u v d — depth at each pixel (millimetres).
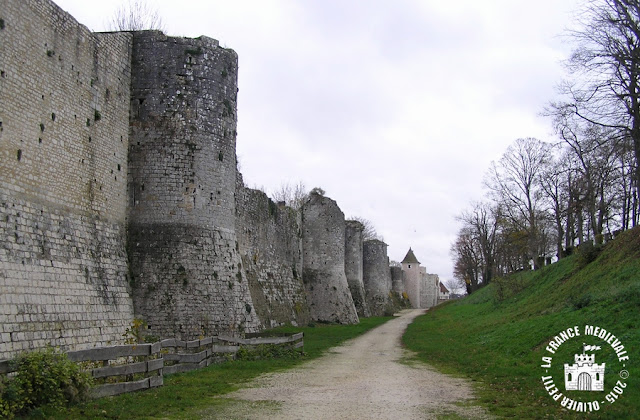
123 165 25297
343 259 55688
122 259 24375
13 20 18562
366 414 12273
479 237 79750
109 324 22328
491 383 16453
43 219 19656
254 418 11891
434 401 13789
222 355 21109
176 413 12375
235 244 27891
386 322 56094
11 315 17391
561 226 54406
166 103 26188
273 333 29062
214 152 26859
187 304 24938
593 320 20766
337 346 30094
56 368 12266
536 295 36844
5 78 18094
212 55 27359
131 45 26391
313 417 11977
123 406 12617
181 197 25812
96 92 23375
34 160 19328
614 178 38719
